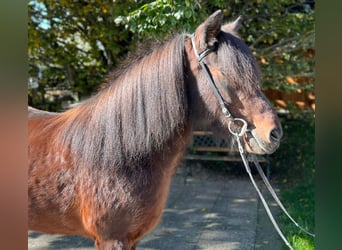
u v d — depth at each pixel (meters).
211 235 3.35
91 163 1.68
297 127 6.19
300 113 5.89
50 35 4.94
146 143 1.66
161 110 1.66
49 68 5.48
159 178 1.73
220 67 1.60
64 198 1.74
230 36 1.65
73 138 1.75
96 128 1.71
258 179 5.37
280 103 5.93
